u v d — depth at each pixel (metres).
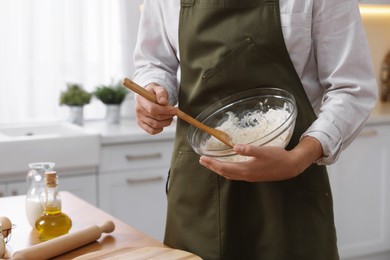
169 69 1.68
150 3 1.64
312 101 1.47
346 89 1.37
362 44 1.36
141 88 1.39
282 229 1.45
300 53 1.41
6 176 2.76
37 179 1.58
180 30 1.52
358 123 1.36
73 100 3.27
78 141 2.88
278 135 1.26
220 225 1.49
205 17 1.46
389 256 3.67
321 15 1.37
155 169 3.10
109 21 3.47
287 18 1.39
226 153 1.26
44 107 3.39
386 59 4.14
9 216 1.68
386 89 4.12
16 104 3.32
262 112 1.42
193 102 1.52
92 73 3.48
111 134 2.97
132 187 3.05
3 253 1.35
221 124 1.45
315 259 1.45
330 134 1.31
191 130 1.44
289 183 1.44
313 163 1.45
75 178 2.92
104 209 3.00
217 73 1.46
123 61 3.53
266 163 1.21
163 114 1.40
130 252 1.32
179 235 1.55
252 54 1.42
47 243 1.34
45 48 3.34
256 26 1.41
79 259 1.28
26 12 3.27
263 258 1.48
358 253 3.55
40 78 3.36
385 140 3.53
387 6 3.60
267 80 1.43
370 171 3.51
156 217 3.14
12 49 3.27
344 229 3.49
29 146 2.77
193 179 1.52
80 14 3.39
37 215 1.55
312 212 1.45
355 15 1.36
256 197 1.47
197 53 1.50
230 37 1.44
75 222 1.60
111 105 3.37
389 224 3.60
